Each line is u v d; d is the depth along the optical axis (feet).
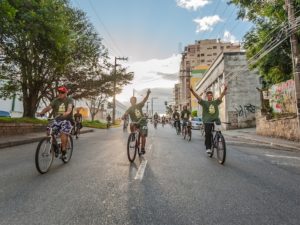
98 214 10.75
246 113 97.81
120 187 14.64
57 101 21.15
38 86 69.10
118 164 21.59
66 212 10.90
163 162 23.04
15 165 20.90
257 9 57.11
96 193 13.48
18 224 9.73
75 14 73.36
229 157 26.96
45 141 18.39
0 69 68.33
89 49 76.79
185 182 16.06
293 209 11.72
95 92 92.38
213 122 25.81
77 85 86.12
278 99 62.59
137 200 12.53
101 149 32.07
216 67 114.21
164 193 13.71
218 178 17.31
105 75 91.45
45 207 11.43
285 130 52.21
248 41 65.16
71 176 17.13
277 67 63.87
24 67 61.98
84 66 84.02
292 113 54.44
